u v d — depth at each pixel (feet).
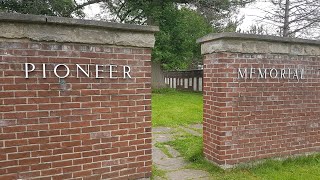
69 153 11.37
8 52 10.21
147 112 12.87
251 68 15.02
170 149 19.24
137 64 12.53
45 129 10.91
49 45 10.84
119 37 11.98
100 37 11.62
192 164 16.14
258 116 15.43
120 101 12.26
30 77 10.57
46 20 10.50
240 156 15.14
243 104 14.97
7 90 10.25
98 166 11.96
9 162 10.39
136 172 12.79
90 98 11.65
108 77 11.96
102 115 11.92
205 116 16.25
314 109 17.28
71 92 11.29
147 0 47.39
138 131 12.73
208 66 15.65
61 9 42.88
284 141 16.35
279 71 15.89
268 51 15.38
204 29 57.98
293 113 16.55
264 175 14.34
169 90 55.52
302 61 16.61
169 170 15.28
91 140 11.76
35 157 10.78
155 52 49.47
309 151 17.24
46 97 10.86
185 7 56.44
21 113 10.49
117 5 52.21
